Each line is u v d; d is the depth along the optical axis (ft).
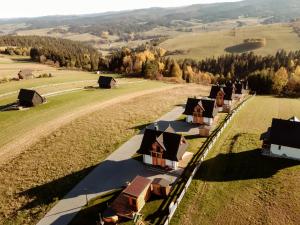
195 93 339.98
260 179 144.05
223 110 258.16
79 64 591.37
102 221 119.34
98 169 160.15
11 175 159.43
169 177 150.82
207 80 555.28
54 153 180.65
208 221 116.47
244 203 126.62
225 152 173.06
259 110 269.85
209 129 202.28
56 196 139.13
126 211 124.77
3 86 344.28
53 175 157.07
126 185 143.64
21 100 270.46
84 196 138.00
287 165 156.15
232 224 114.73
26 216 127.85
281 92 399.65
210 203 127.13
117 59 561.84
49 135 206.08
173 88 372.17
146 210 125.90
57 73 466.70
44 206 132.87
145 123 228.22
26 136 205.98
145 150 161.58
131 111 258.78
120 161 168.14
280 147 164.14
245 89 368.07
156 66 473.67
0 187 149.48
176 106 276.21
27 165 168.45
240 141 187.83
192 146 184.03
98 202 133.18
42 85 355.36
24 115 246.88
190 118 228.43
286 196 129.90
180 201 128.67
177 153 156.04
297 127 164.14
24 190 145.89
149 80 436.76
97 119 236.22
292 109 275.80
